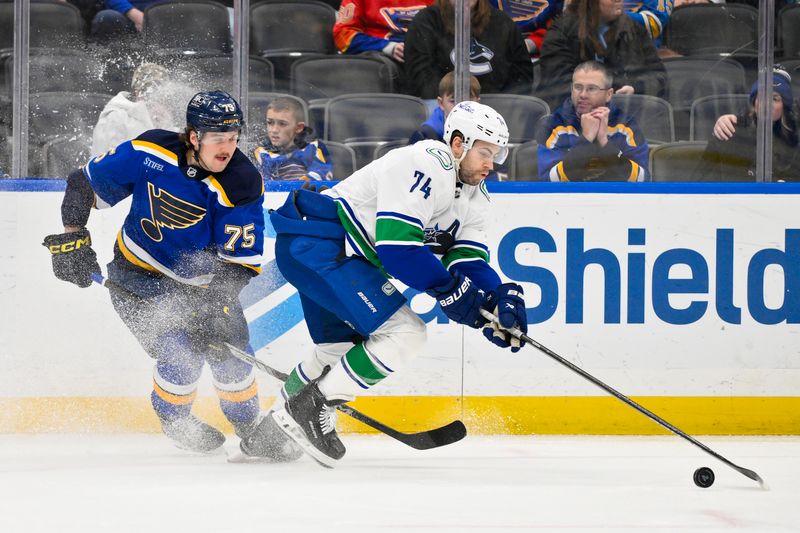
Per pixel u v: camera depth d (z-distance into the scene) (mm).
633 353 16422
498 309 11344
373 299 11539
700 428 16422
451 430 12180
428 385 16219
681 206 16516
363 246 11680
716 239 16547
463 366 16234
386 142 17203
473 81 17078
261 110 17094
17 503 9531
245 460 12609
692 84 17078
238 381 13359
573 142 17047
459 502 9859
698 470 10859
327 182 16797
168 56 17016
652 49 17016
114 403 16266
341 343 12531
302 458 12977
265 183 16672
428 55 17078
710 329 16469
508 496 10266
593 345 16406
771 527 8859
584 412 16312
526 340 11438
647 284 16484
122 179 12961
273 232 16516
